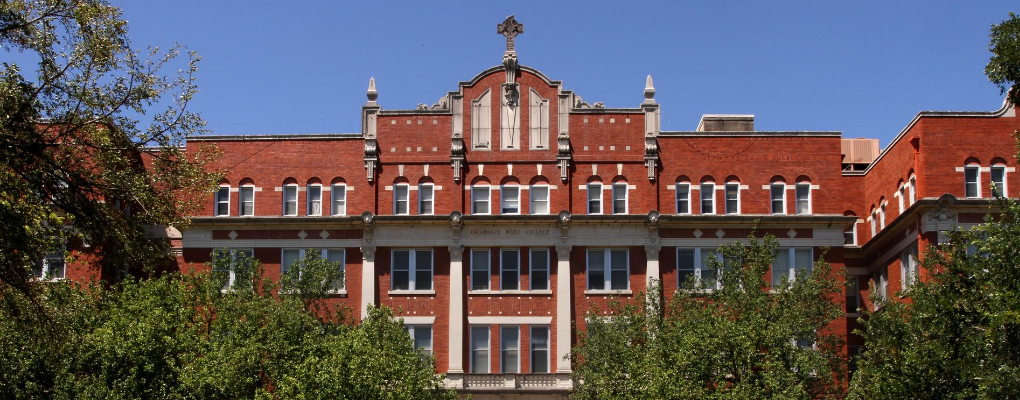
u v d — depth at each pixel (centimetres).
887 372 4441
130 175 3778
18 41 3500
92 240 3800
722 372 4906
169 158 3988
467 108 6425
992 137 6022
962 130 6025
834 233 6253
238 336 4972
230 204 6328
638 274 6216
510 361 6153
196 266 6228
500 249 6266
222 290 6156
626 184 6338
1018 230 4031
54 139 3566
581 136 6384
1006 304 3888
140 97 3691
